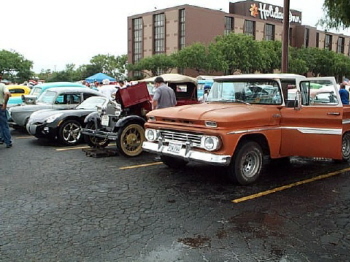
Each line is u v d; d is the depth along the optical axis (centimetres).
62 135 951
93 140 902
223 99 706
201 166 730
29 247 372
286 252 367
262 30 6594
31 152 870
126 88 838
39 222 437
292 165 756
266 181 630
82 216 457
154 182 615
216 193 558
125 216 459
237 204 510
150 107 868
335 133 620
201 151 565
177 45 5666
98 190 567
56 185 591
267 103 656
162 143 622
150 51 6184
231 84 703
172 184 604
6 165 728
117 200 521
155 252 364
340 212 484
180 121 596
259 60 4509
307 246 382
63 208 486
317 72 5831
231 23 6134
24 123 1106
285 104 637
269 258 354
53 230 414
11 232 408
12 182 605
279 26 6894
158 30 6059
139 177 646
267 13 6719
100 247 374
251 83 676
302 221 450
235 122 554
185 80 1083
